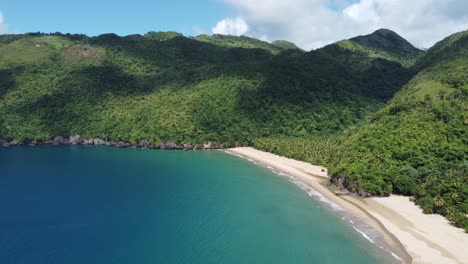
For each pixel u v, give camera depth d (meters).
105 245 73.94
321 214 90.25
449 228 77.12
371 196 99.44
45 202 102.12
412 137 111.88
